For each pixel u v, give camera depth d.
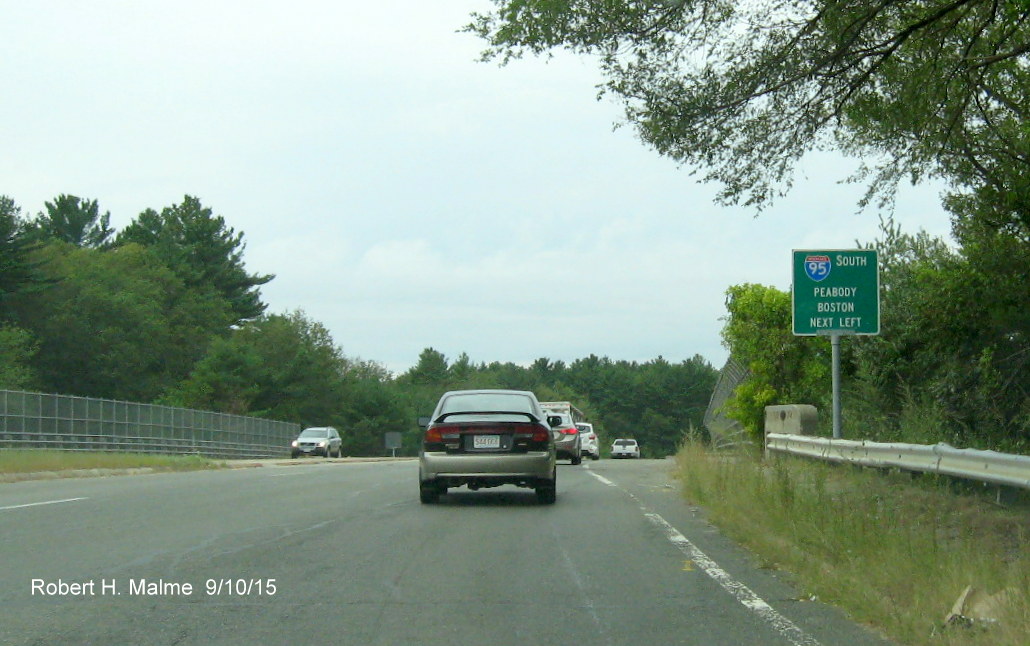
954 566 7.42
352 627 6.93
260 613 7.34
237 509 14.20
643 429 146.25
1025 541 8.21
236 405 82.50
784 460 15.11
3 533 11.32
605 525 12.60
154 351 80.31
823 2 11.91
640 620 7.16
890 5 12.23
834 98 13.06
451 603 7.69
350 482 20.56
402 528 12.10
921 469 13.05
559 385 140.62
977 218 13.99
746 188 13.40
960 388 17.03
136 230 100.94
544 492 15.23
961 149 13.89
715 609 7.54
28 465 24.66
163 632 6.77
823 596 7.86
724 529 11.83
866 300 17.50
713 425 27.44
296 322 107.12
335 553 10.04
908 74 12.91
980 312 14.59
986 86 13.47
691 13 11.82
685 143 12.95
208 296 92.44
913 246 21.53
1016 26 11.84
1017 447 15.68
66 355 70.06
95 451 38.44
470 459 14.56
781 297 24.44
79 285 72.88
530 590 8.22
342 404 106.44
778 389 24.48
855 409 21.31
